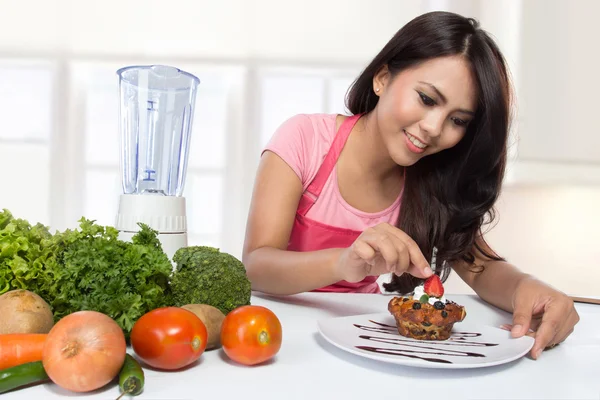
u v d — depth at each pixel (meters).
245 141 3.12
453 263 1.28
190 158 3.12
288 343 0.67
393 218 1.38
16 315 0.54
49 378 0.50
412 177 1.29
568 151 2.63
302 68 3.10
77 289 0.59
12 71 3.12
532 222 2.78
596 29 2.55
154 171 1.09
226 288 0.68
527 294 0.81
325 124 1.36
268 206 1.19
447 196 1.27
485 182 1.24
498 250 2.81
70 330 0.46
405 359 0.56
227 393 0.48
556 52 2.59
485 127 1.09
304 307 0.93
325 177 1.32
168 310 0.55
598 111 2.59
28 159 3.16
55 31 3.10
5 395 0.47
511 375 0.59
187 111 1.10
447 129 1.03
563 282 2.79
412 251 0.75
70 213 3.19
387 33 3.07
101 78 3.15
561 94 2.60
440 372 0.58
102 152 3.19
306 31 3.08
